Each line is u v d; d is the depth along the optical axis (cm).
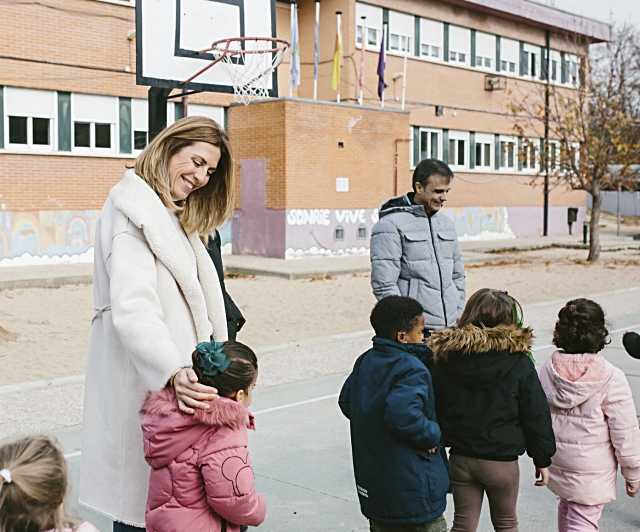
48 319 1327
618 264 2447
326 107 2533
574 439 414
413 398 356
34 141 2120
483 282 1923
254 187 2539
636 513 514
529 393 384
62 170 2155
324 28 2866
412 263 546
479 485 397
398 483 362
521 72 3581
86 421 311
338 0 2827
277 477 584
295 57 2442
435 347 392
